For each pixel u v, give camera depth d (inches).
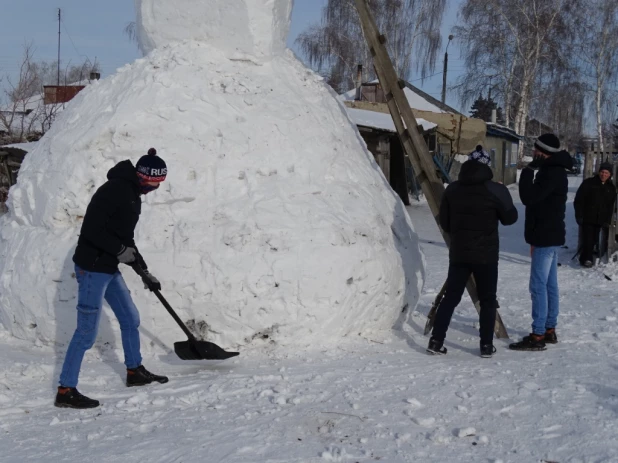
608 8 1318.9
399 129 245.8
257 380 179.2
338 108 257.6
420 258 245.8
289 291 203.0
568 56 1327.5
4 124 879.7
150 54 240.8
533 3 1312.7
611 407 157.9
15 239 226.1
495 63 1379.2
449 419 152.6
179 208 209.9
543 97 1398.9
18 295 214.8
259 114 225.5
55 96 1039.0
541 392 169.2
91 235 166.1
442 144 1013.8
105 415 158.4
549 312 223.6
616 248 425.4
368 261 216.1
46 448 138.9
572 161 220.4
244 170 215.6
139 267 177.2
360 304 216.2
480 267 206.8
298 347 208.2
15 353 206.8
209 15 237.8
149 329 203.6
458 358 205.6
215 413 157.2
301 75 252.8
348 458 132.0
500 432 145.2
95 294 168.7
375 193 239.1
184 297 200.8
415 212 757.3
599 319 263.7
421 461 131.2
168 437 143.0
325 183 226.1
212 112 221.0
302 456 132.6
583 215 416.2
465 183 207.6
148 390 176.1
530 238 219.6
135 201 173.3
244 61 239.5
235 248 203.2
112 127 217.0
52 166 223.8
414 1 1333.7
